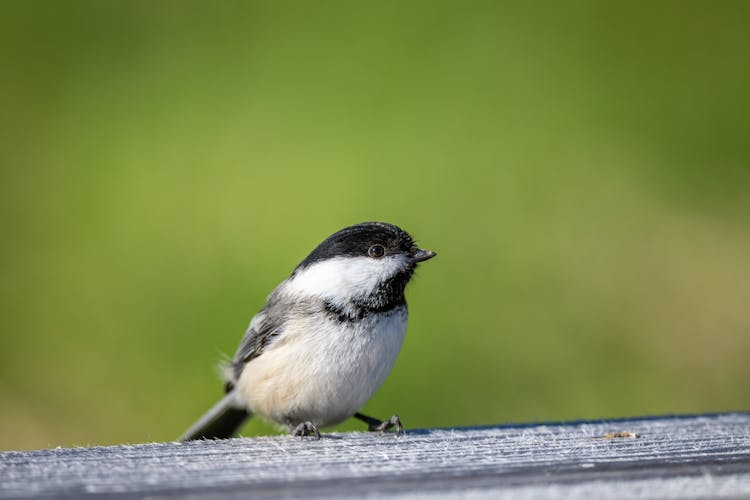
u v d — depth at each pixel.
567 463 5.10
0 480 4.54
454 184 10.83
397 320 7.41
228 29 12.13
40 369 10.40
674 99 11.68
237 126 11.41
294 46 11.88
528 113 11.32
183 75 11.89
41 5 12.46
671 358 10.62
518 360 10.20
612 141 11.34
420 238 10.49
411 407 9.83
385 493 4.38
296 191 10.80
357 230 7.46
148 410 9.98
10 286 10.73
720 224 11.18
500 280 10.48
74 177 11.35
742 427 6.54
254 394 7.72
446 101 11.32
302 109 11.38
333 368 7.22
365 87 11.46
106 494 4.29
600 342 10.40
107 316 10.42
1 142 11.69
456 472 4.84
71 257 10.84
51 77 12.05
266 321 7.62
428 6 11.89
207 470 4.82
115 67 12.12
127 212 11.00
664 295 10.71
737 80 11.74
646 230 10.95
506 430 6.48
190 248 10.63
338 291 7.25
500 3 11.91
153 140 11.40
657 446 5.64
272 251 10.38
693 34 11.98
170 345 10.13
